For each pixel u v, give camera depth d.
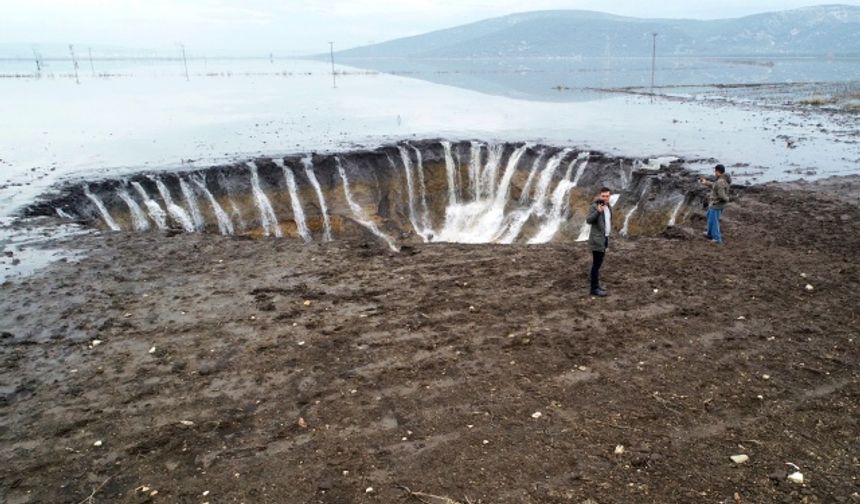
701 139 29.34
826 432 6.54
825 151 25.88
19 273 12.30
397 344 8.90
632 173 21.45
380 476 5.93
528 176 24.88
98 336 9.43
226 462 6.24
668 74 127.19
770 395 7.33
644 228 19.38
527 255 13.30
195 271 12.45
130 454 6.43
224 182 21.52
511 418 6.90
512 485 5.72
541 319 9.74
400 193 24.91
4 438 6.80
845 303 10.26
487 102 55.56
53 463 6.32
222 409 7.26
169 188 20.50
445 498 5.56
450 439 6.52
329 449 6.41
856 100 51.81
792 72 128.38
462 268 12.42
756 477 5.76
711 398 7.27
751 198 17.83
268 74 137.12
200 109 48.72
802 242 13.79
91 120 39.97
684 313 9.88
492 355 8.48
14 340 9.33
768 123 36.72
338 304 10.53
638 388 7.53
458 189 26.12
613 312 9.99
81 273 12.34
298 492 5.73
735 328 9.32
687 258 12.88
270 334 9.34
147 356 8.73
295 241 14.67
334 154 24.11
